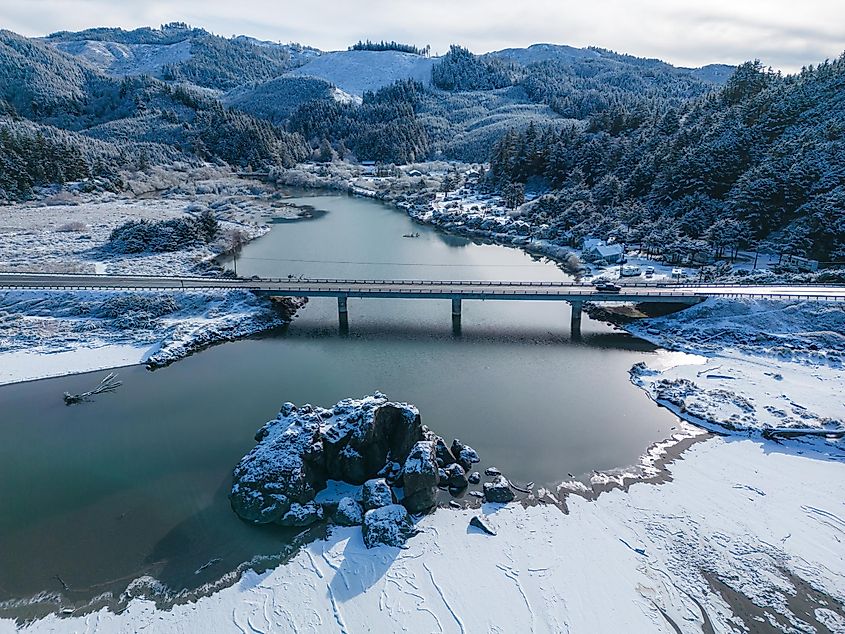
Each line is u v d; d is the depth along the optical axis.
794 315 64.94
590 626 28.52
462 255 111.81
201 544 34.22
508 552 33.38
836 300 65.94
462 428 47.66
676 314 71.56
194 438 45.69
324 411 43.34
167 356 60.00
